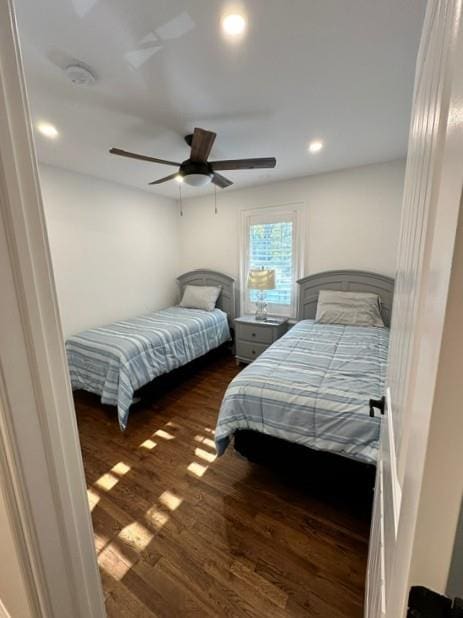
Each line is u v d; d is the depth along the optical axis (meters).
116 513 1.66
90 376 2.70
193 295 4.30
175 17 1.22
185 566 1.36
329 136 2.41
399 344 0.74
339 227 3.42
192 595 1.25
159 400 2.98
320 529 1.53
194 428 2.49
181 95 1.79
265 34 1.32
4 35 0.49
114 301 3.71
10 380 0.56
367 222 3.27
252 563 1.37
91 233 3.39
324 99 1.86
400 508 0.43
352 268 3.41
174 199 4.54
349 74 1.61
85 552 0.74
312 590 1.25
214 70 1.56
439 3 0.47
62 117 2.02
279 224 3.79
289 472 1.79
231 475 1.94
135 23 1.24
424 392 0.33
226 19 1.23
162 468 2.02
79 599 0.73
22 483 0.60
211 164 2.33
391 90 1.76
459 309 0.27
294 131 2.30
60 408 0.65
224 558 1.40
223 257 4.32
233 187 3.95
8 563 0.74
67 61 1.46
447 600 0.32
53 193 3.02
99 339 2.83
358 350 2.28
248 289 4.18
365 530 1.52
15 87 0.51
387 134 2.38
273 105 1.92
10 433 0.57
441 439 0.30
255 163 2.31
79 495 0.71
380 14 1.21
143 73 1.57
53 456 0.64
